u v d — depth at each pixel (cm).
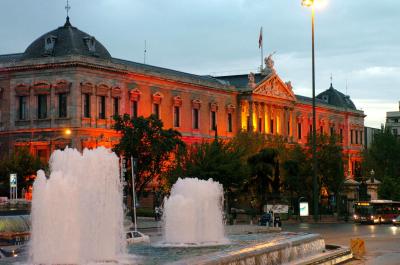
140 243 4078
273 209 7644
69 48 9900
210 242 3956
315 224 9212
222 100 13175
